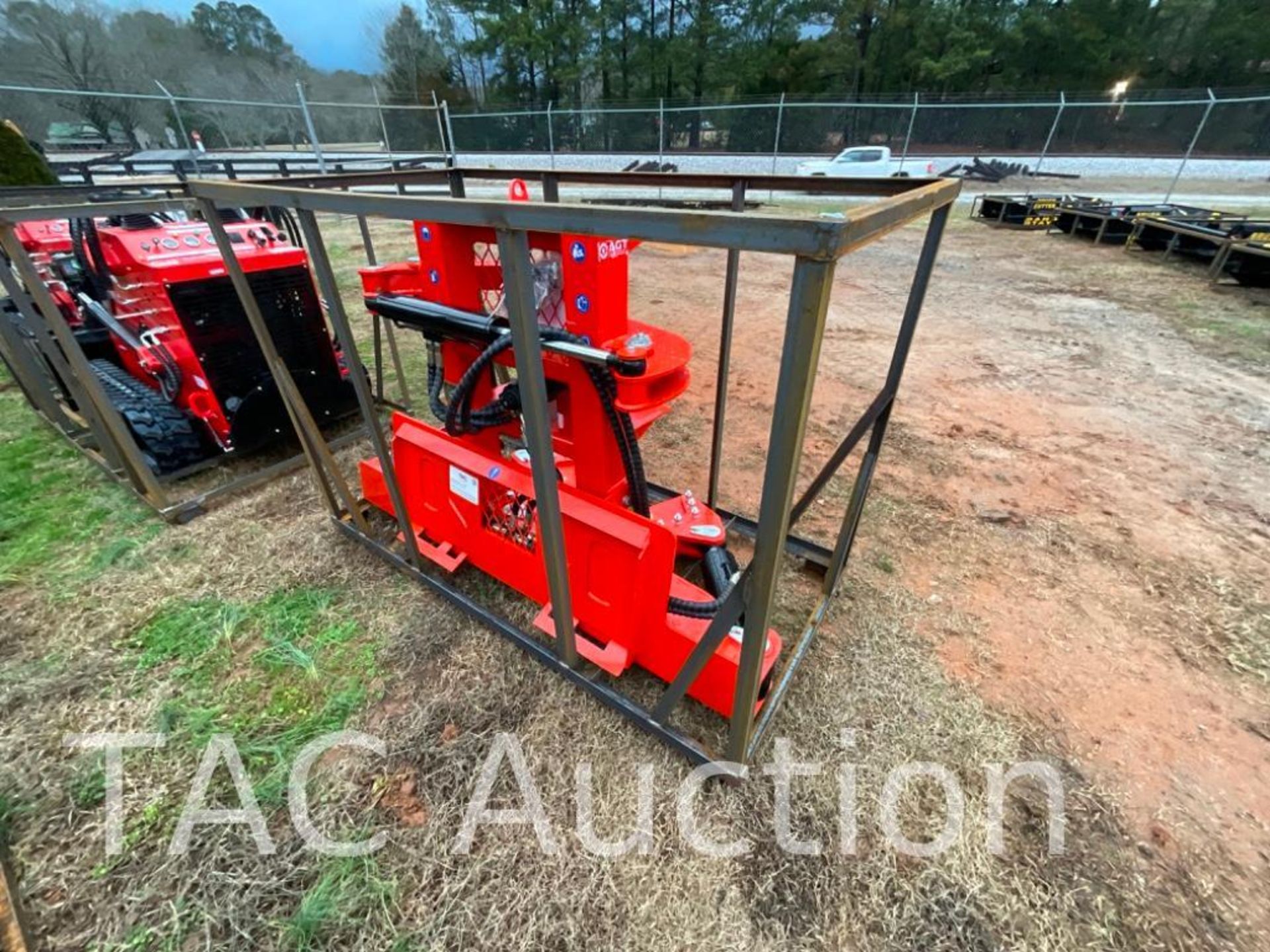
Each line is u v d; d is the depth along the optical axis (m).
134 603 2.09
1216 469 3.03
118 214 2.00
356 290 6.22
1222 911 1.30
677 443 3.26
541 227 1.03
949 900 1.32
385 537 2.38
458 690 1.78
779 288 6.55
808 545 2.29
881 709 1.75
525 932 1.26
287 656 1.89
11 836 1.42
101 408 2.26
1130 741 1.67
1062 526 2.58
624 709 1.66
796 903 1.31
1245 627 2.06
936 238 1.41
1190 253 7.03
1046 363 4.44
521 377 1.26
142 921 1.28
